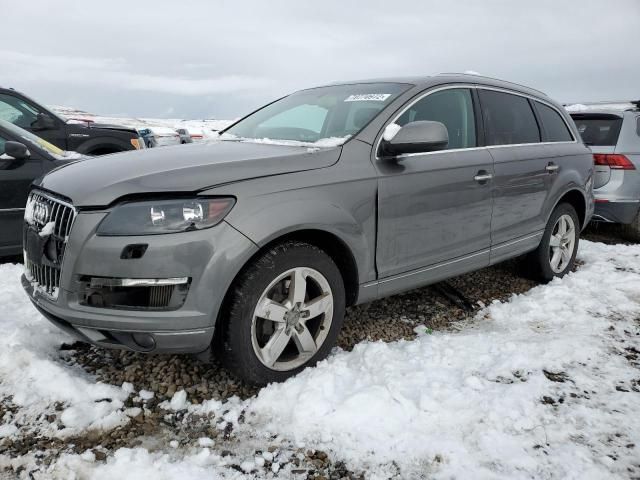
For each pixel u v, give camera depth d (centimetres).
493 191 352
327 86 388
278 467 200
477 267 356
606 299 379
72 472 195
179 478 190
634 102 643
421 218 306
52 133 693
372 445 209
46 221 253
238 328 236
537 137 414
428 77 347
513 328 335
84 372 269
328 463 202
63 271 231
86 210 229
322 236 270
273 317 248
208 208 226
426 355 282
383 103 316
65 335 301
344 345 306
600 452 205
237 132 371
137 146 764
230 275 228
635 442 211
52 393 243
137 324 220
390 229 291
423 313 360
